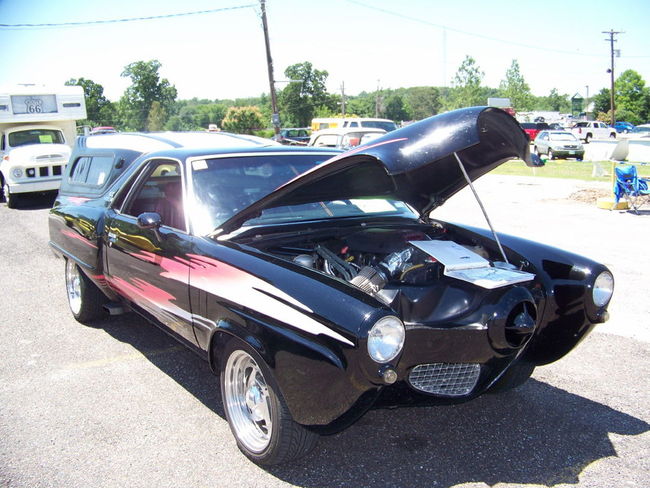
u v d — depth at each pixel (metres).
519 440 3.31
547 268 3.58
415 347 2.92
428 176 3.61
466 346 2.99
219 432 3.42
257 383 3.08
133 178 4.45
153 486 2.89
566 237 9.04
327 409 2.69
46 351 4.68
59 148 13.70
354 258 3.62
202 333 3.29
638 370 4.27
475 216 11.38
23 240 9.53
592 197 13.56
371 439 3.33
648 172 19.47
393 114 121.56
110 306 4.73
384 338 2.59
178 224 3.78
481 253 3.78
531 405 3.74
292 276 2.91
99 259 4.57
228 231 3.53
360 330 2.55
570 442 3.29
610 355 4.54
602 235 9.19
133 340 4.93
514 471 3.01
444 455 3.16
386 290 3.16
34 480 2.93
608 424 3.49
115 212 4.48
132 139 6.50
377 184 3.59
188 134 6.77
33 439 3.33
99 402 3.79
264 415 3.00
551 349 3.59
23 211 12.95
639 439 3.32
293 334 2.70
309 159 4.29
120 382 4.10
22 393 3.93
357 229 3.95
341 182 3.43
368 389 2.65
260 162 4.10
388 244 3.57
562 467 3.04
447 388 3.11
